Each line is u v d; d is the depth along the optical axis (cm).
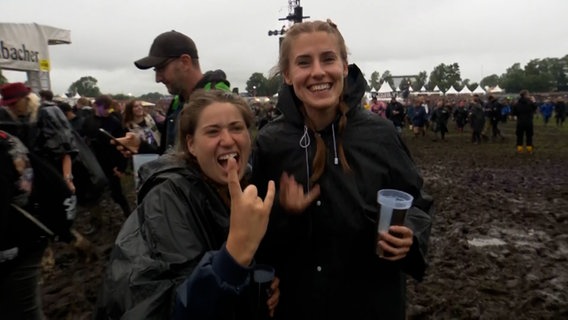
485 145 1856
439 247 561
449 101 3878
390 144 191
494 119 2033
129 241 141
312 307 188
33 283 242
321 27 185
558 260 508
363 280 188
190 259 138
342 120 186
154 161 173
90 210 628
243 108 168
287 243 189
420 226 184
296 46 186
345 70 195
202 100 165
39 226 232
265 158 201
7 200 213
